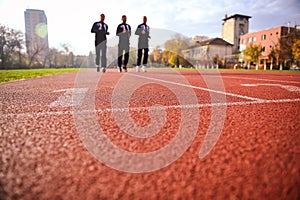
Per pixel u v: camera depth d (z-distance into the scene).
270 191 0.70
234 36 62.28
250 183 0.74
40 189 0.71
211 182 0.75
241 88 3.80
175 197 0.67
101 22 8.30
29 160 0.91
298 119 1.57
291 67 38.53
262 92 3.22
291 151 0.99
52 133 1.26
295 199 0.66
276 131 1.28
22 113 1.78
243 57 47.59
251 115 1.70
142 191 0.70
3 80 6.07
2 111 1.86
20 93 3.09
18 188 0.71
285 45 34.91
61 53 65.88
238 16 61.59
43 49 55.28
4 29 44.47
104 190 0.70
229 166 0.85
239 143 1.09
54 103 2.26
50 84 4.60
